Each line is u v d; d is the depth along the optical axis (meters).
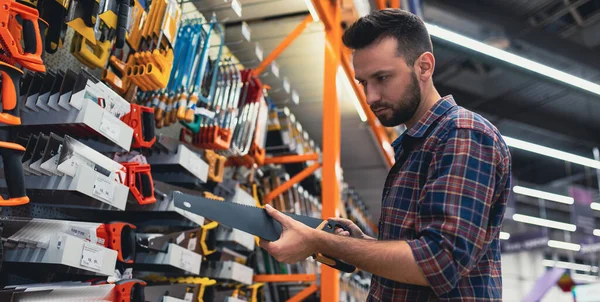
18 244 1.54
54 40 1.79
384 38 1.26
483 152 1.14
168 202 2.19
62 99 1.65
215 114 2.76
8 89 1.41
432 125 1.26
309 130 5.16
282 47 3.49
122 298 1.70
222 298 2.81
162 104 2.39
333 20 3.56
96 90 1.73
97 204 1.84
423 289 1.18
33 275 1.77
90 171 1.67
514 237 14.64
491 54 6.66
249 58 3.63
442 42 9.26
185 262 2.25
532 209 18.02
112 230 1.75
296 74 4.07
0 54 1.45
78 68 2.30
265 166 3.73
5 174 1.40
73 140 1.64
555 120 11.86
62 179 1.63
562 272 10.72
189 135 2.68
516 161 15.09
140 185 1.96
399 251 1.08
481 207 1.10
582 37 9.37
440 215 1.09
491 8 8.10
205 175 2.49
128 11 1.99
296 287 3.78
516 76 10.55
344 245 1.16
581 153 14.17
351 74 4.04
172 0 2.26
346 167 6.26
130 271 1.94
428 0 8.08
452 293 1.14
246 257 3.26
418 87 1.27
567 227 14.22
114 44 2.07
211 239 2.56
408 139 1.28
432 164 1.18
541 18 8.82
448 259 1.05
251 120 3.10
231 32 3.38
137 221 2.38
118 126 1.81
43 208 2.01
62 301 1.50
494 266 1.20
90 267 1.60
